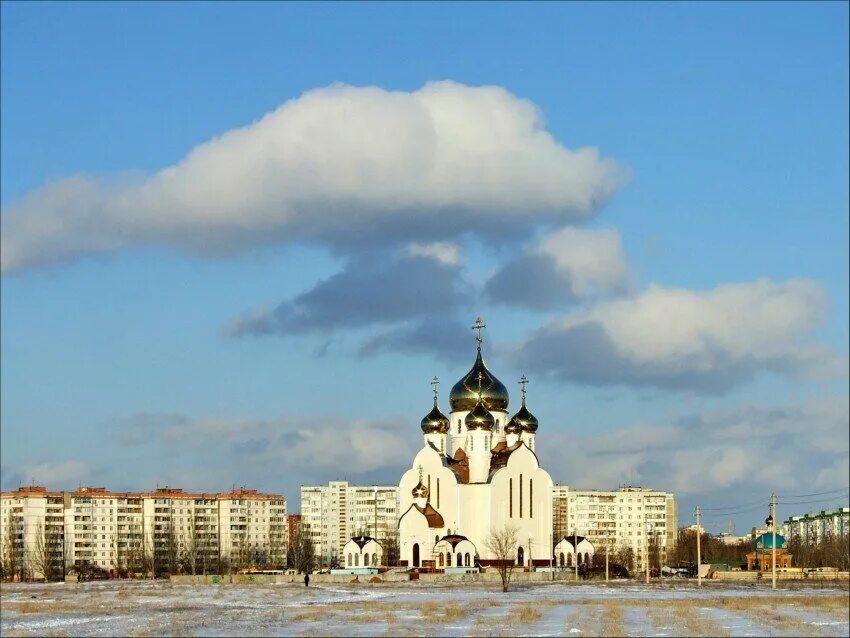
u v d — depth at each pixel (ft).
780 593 578.25
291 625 366.84
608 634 321.32
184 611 442.09
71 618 411.75
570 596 543.80
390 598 529.45
